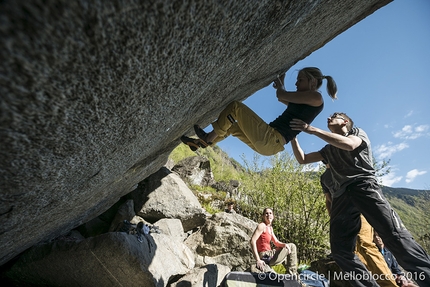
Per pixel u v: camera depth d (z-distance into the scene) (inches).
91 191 58.4
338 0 48.5
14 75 13.5
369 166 76.4
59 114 19.0
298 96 69.2
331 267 127.9
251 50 43.4
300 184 281.3
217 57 31.7
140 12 15.1
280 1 30.3
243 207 331.0
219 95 66.6
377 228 71.6
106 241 89.3
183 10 17.6
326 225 259.6
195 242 179.5
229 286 92.1
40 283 97.0
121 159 47.2
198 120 92.2
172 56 22.5
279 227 273.0
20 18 11.0
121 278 92.1
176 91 31.8
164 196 192.7
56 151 24.0
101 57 16.5
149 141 50.9
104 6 13.1
